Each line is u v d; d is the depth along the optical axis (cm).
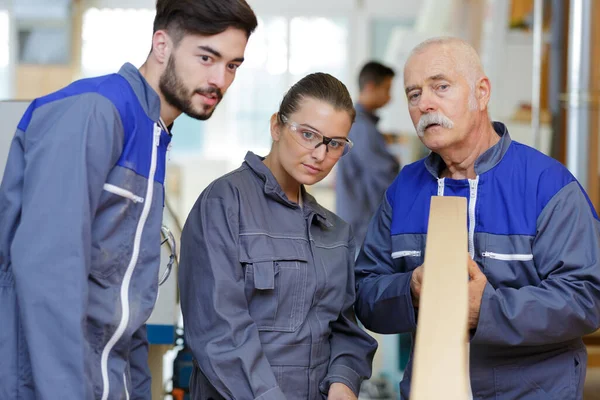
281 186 236
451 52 234
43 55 1126
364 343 240
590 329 225
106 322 183
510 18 604
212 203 225
